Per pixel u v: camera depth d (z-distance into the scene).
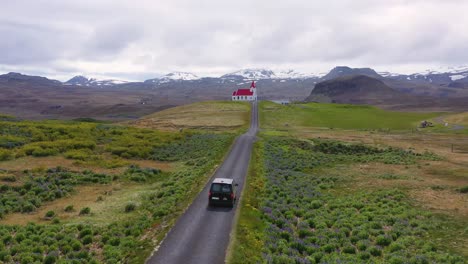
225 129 103.00
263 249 21.06
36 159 49.91
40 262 18.80
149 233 23.66
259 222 26.09
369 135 96.00
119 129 86.12
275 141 76.06
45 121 96.56
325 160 61.31
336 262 19.06
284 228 25.55
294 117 130.25
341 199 35.00
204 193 33.56
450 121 142.75
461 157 68.19
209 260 19.17
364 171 52.09
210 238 22.33
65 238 22.56
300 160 58.38
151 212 29.12
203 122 115.00
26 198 33.94
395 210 30.02
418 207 31.83
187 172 43.75
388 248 21.84
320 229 25.28
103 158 55.41
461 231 24.77
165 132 88.19
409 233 24.39
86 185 40.59
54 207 31.97
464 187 37.66
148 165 53.03
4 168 43.22
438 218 28.16
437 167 55.88
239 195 33.25
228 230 23.78
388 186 40.91
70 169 45.56
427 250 21.20
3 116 96.94
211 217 26.52
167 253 20.05
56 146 57.59
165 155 60.91
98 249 21.58
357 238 23.56
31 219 28.41
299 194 35.91
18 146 57.50
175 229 23.94
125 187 40.44
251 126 106.62
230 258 19.42
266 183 38.28
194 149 65.69
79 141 62.69
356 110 156.38
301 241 22.73
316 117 132.50
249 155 56.94
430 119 149.75
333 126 115.94
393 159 63.25
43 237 22.92
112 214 29.45
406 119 142.12
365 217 28.03
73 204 32.88
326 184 42.03
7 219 28.31
